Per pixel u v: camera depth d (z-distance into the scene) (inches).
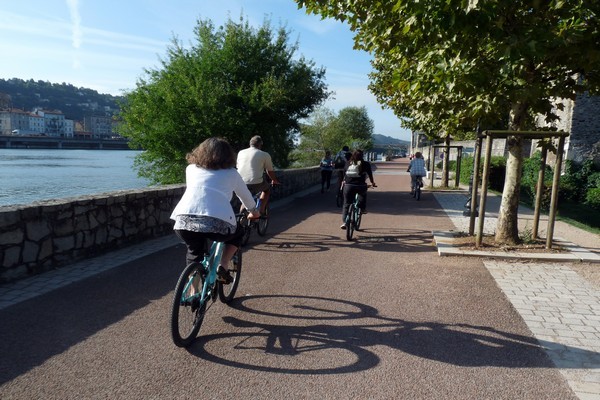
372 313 174.1
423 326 161.8
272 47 604.1
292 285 207.8
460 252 265.6
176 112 554.3
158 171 624.7
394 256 267.6
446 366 132.6
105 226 259.8
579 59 234.4
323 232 347.6
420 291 201.2
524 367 132.9
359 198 340.2
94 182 1358.3
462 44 227.3
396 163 2421.3
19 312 165.6
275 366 131.1
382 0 236.5
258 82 587.2
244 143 579.2
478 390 120.0
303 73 611.2
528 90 233.5
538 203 295.0
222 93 554.3
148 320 162.2
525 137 276.1
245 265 242.4
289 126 642.2
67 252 231.6
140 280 209.5
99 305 175.6
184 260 247.9
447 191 731.4
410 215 453.7
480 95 253.0
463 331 157.9
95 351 137.3
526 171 861.2
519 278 222.5
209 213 141.4
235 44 580.4
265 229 327.3
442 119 311.0
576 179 808.3
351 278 220.2
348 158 538.9
